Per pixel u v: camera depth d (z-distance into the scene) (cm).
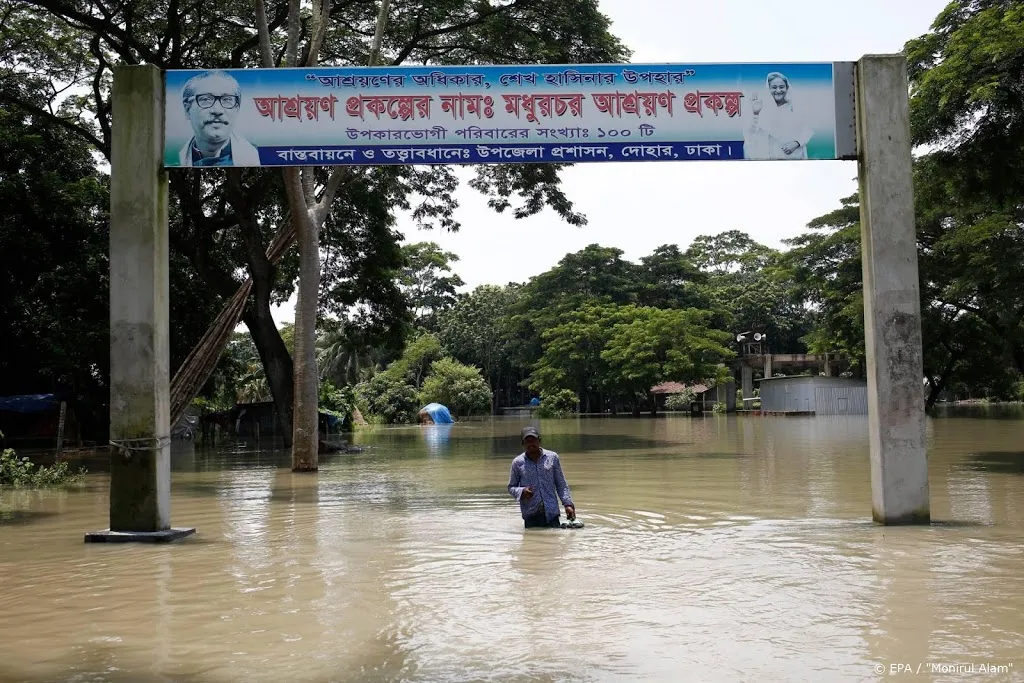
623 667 445
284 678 436
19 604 604
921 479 895
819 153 927
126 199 912
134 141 917
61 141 2908
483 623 536
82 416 3072
